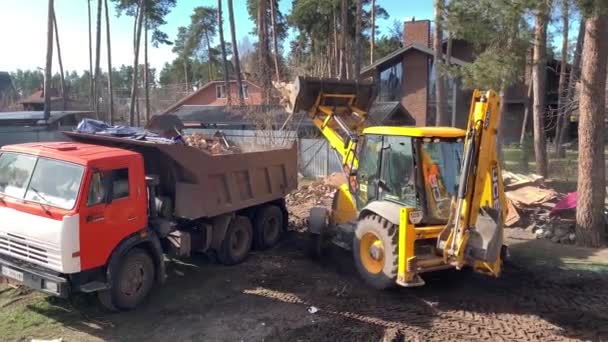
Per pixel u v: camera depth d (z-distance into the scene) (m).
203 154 7.77
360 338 6.11
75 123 28.48
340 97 10.06
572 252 9.56
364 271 7.77
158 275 7.11
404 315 6.77
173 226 7.41
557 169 19.84
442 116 17.62
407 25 36.16
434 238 7.31
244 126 32.47
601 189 9.86
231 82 46.19
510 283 7.96
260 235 9.63
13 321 6.32
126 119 46.00
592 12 8.20
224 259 8.66
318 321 6.54
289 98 9.88
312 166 21.61
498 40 11.00
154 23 41.78
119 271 6.52
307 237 10.63
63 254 5.91
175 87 68.31
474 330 6.34
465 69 11.73
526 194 12.73
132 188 6.66
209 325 6.39
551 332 6.30
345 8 29.31
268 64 30.27
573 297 7.41
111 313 6.67
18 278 6.36
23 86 104.25
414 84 32.19
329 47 42.12
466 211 6.68
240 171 8.78
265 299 7.24
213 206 8.10
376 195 8.12
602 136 9.80
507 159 24.09
